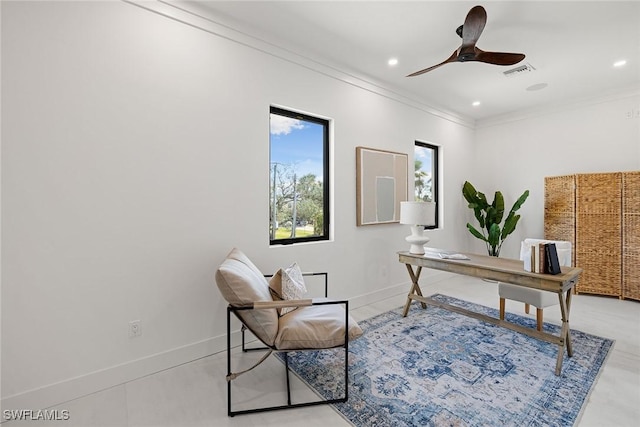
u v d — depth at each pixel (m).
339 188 3.30
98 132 1.91
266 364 2.24
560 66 3.26
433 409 1.72
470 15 1.91
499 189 5.10
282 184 2.99
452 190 4.90
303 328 1.79
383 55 3.05
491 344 2.51
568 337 2.28
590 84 3.76
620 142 3.95
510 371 2.10
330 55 3.05
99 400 1.82
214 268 2.39
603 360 2.24
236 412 1.70
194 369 2.17
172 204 2.20
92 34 1.89
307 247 3.02
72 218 1.83
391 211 3.81
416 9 2.32
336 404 1.78
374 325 2.92
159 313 2.15
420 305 3.51
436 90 3.97
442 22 2.49
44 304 1.76
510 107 4.67
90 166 1.89
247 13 2.38
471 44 2.21
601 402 1.78
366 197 3.52
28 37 1.70
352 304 3.41
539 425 1.60
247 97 2.56
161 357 2.15
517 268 2.40
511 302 3.61
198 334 2.32
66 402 1.80
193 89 2.28
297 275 2.31
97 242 1.92
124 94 2.00
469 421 1.62
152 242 2.12
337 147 3.27
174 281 2.21
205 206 2.35
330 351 2.42
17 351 1.68
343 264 3.34
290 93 2.85
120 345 2.00
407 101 4.04
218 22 2.38
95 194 1.90
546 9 2.31
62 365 1.81
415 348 2.45
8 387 1.66
